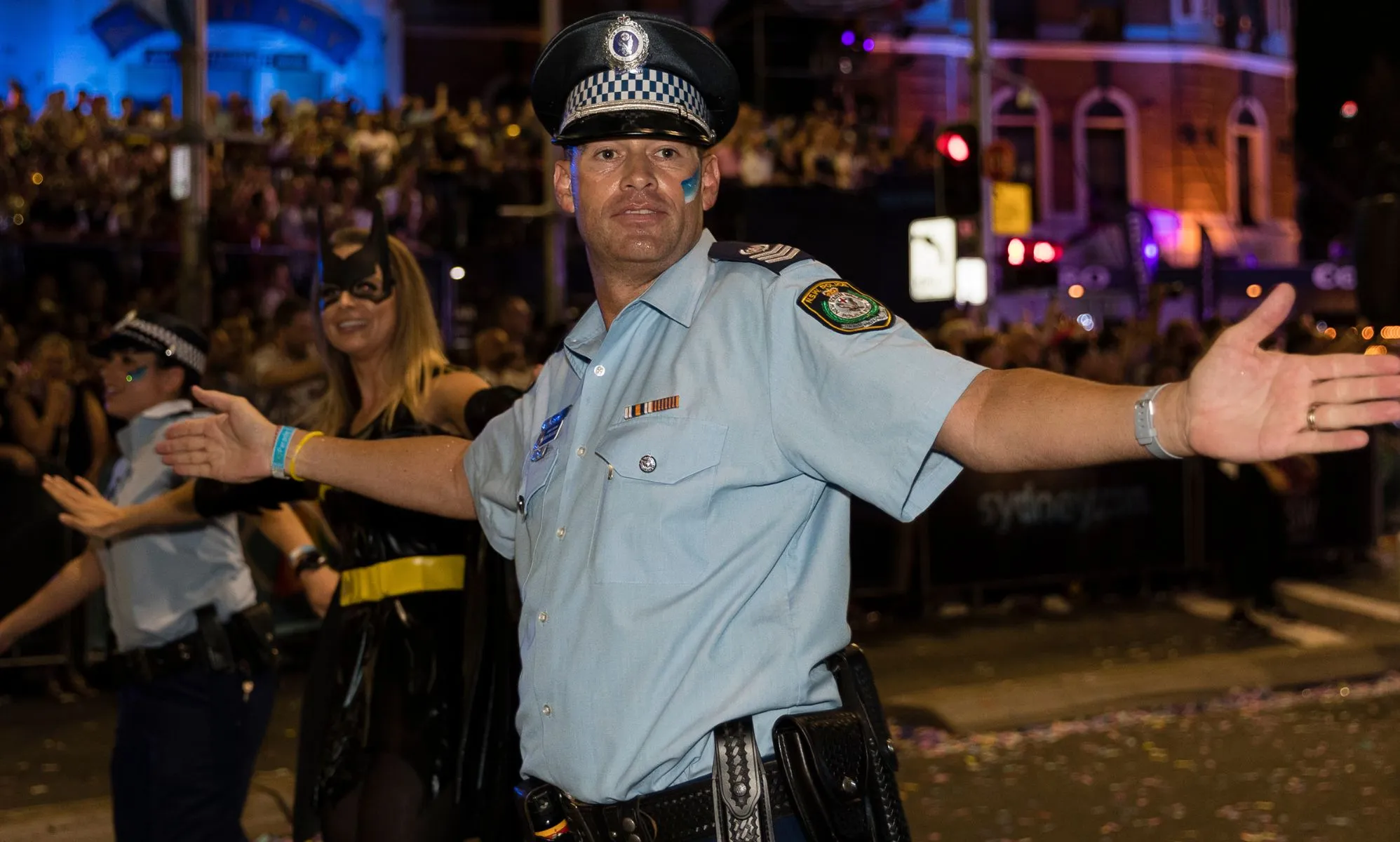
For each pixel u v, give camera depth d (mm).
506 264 15062
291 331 8531
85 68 18969
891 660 8508
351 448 2781
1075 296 23984
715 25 24281
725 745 2062
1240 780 5766
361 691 3314
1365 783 5688
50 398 8078
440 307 14281
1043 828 5219
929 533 9680
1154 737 6484
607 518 2109
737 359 2135
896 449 2004
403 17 24953
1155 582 10617
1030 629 9398
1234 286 24984
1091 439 1826
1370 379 1675
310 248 13297
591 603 2105
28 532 7578
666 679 2068
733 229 14812
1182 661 7750
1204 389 1726
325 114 14977
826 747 2066
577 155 2295
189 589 3727
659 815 2092
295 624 8070
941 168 12312
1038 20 30500
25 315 12219
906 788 5762
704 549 2084
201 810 3729
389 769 3221
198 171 10562
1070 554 10148
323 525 4461
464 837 3258
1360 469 11688
